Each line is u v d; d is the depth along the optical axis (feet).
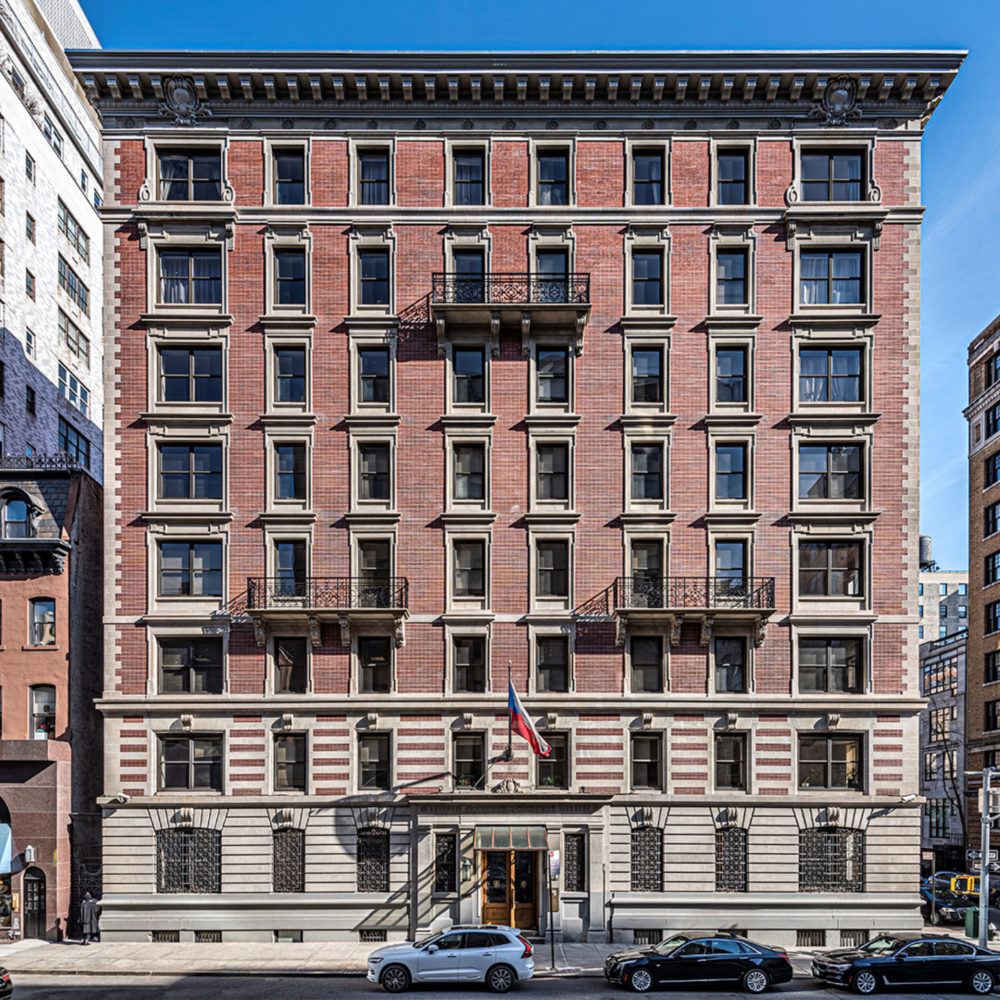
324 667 100.12
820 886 98.17
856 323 102.99
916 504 101.96
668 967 77.05
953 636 225.56
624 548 101.40
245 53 101.09
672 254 103.96
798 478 102.47
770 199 104.32
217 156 105.50
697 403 102.83
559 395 103.86
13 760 99.71
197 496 102.73
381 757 100.32
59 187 167.63
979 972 78.13
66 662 104.53
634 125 104.94
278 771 100.07
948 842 221.05
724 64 101.91
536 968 84.48
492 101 104.53
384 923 96.63
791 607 100.89
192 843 98.43
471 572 102.17
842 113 104.47
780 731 99.71
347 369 102.89
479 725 99.66
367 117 104.78
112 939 96.78
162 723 99.60
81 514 108.68
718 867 98.27
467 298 103.60
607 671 100.17
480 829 96.78
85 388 179.63
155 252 103.96
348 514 101.14
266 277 103.45
